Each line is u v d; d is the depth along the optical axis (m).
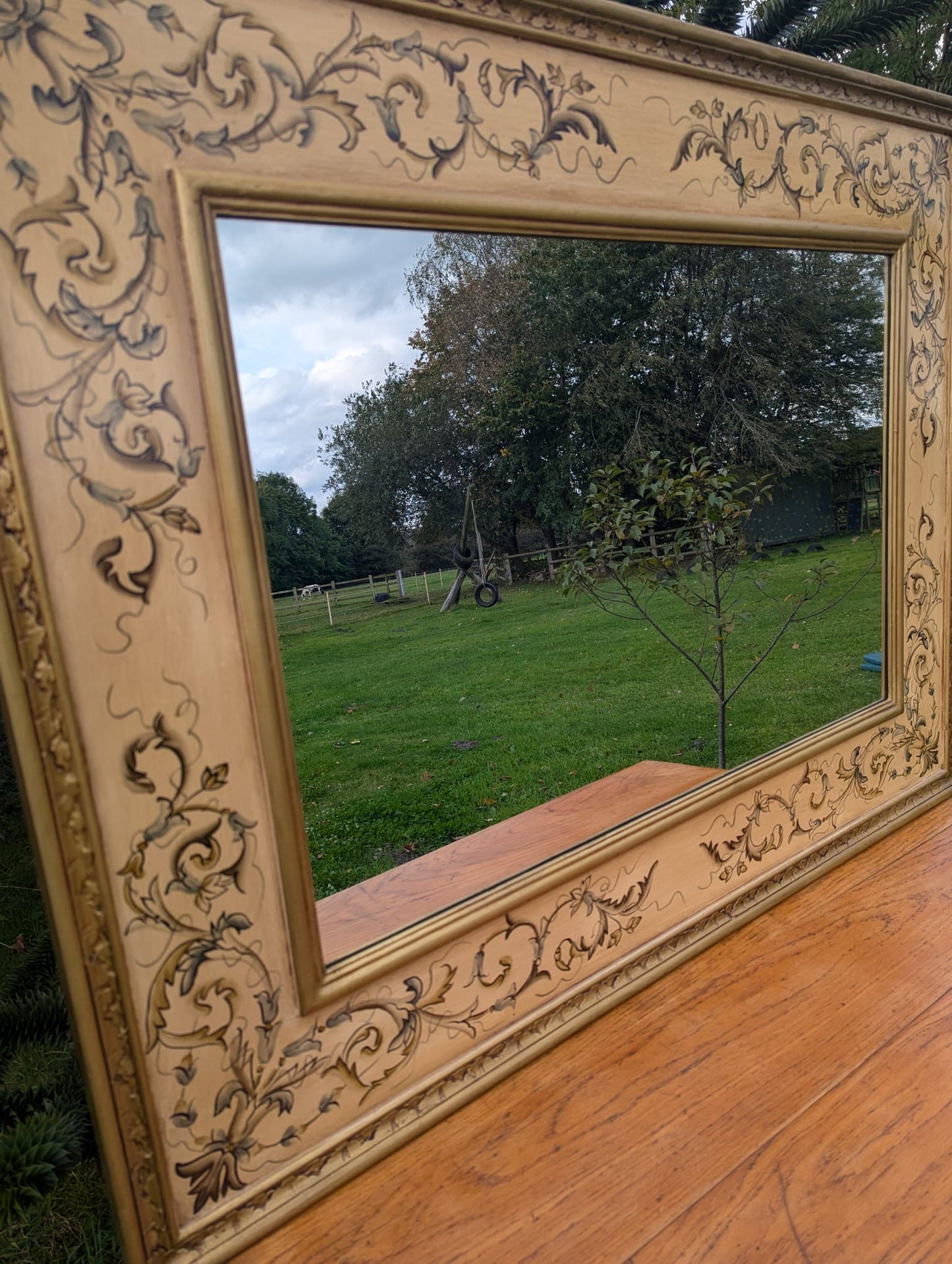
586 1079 1.34
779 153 1.58
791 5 1.90
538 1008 1.43
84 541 0.89
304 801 1.32
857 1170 1.12
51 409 0.85
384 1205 1.13
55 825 0.90
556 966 1.45
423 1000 1.27
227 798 1.03
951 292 2.00
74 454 0.87
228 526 0.98
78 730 0.90
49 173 0.83
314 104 1.00
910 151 1.84
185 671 0.98
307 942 1.11
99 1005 0.95
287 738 1.06
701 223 1.45
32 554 0.85
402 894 1.37
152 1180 1.02
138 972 0.98
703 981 1.57
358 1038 1.20
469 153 1.16
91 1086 0.96
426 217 1.12
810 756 1.87
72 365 0.86
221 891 1.04
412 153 1.10
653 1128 1.22
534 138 1.23
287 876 1.08
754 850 1.79
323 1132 1.18
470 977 1.33
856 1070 1.30
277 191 0.97
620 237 1.36
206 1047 1.05
